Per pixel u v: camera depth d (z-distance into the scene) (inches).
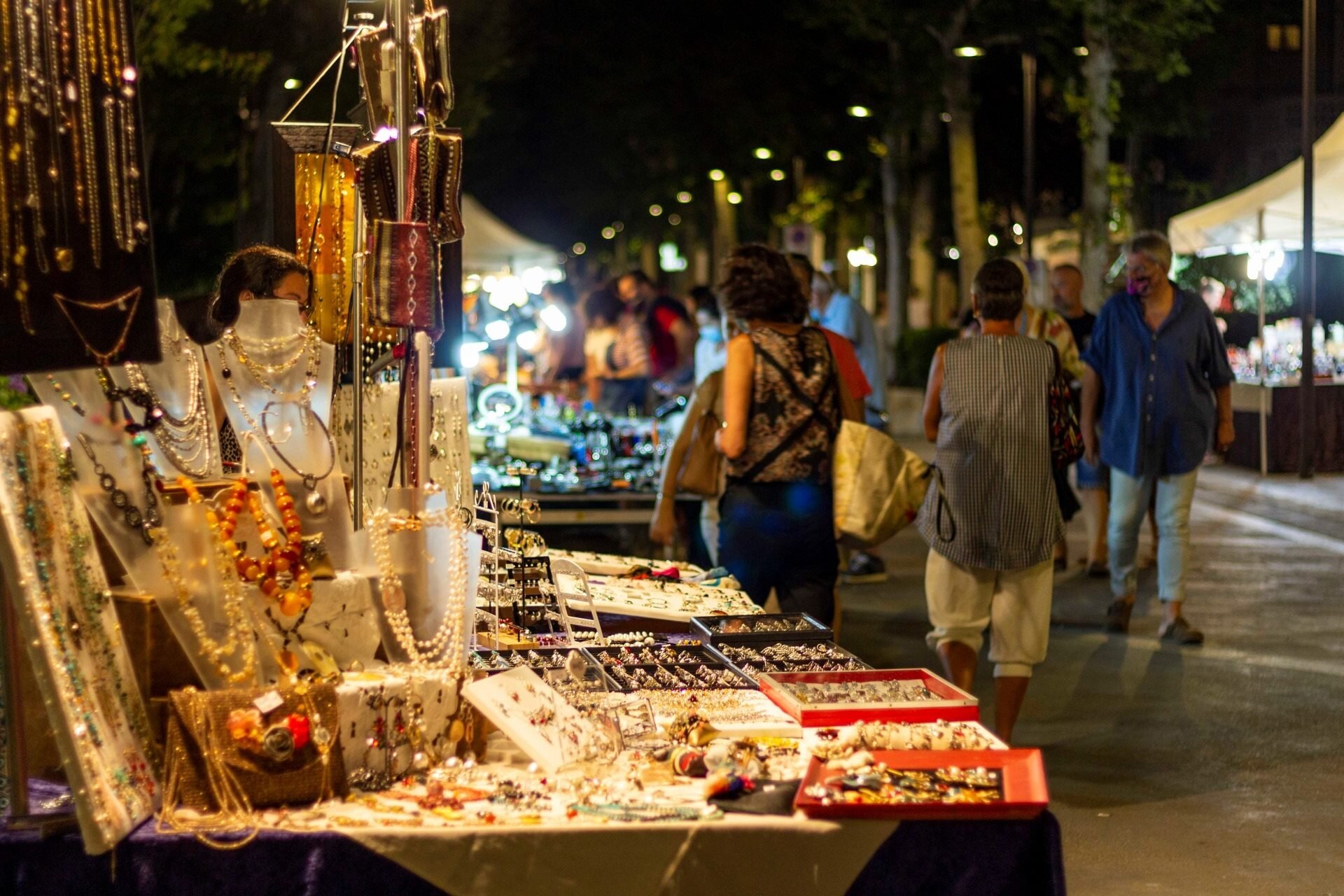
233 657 117.3
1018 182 1486.2
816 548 212.8
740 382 211.0
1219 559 446.6
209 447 125.2
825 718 140.9
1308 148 647.1
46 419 110.0
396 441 147.7
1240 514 544.4
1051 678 300.4
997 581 233.5
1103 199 962.1
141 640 116.2
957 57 1087.0
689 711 146.7
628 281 734.5
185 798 109.9
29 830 106.3
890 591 409.4
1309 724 262.7
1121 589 342.0
